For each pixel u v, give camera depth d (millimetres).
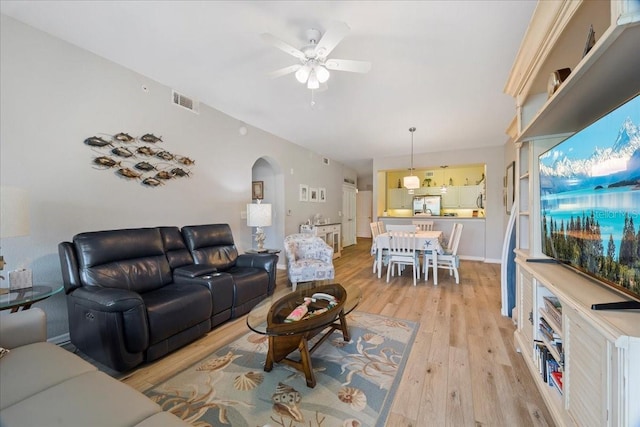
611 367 919
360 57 2486
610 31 854
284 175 5445
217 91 3324
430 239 4168
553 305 1591
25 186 2184
